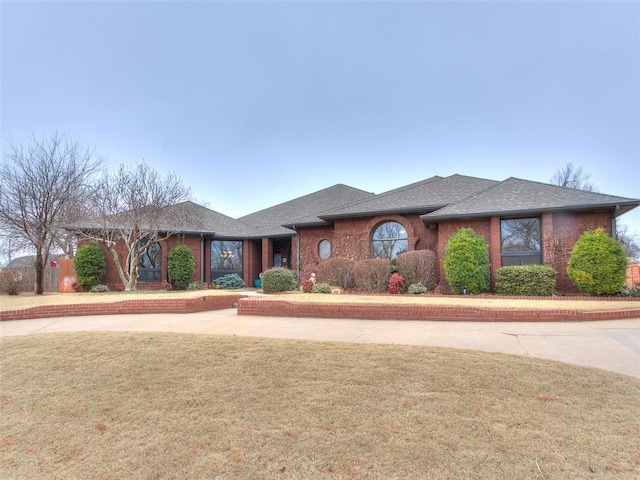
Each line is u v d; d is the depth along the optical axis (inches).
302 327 323.6
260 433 135.2
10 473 120.3
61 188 673.6
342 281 605.9
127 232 683.4
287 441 129.4
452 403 152.7
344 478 109.1
